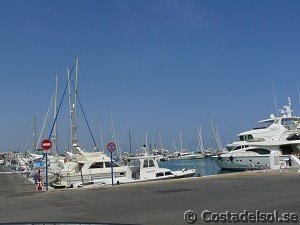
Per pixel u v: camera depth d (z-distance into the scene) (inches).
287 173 1018.7
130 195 682.8
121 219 438.0
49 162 1471.5
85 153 1316.4
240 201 535.5
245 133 1854.1
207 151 4146.2
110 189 815.7
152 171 1195.3
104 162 1273.4
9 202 677.3
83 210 527.5
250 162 1694.1
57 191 826.2
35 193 818.8
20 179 1427.2
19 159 2920.8
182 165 3196.4
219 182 856.3
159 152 4077.3
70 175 1232.8
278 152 1667.1
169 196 638.5
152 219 428.8
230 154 1775.3
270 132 1758.1
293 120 1836.9
